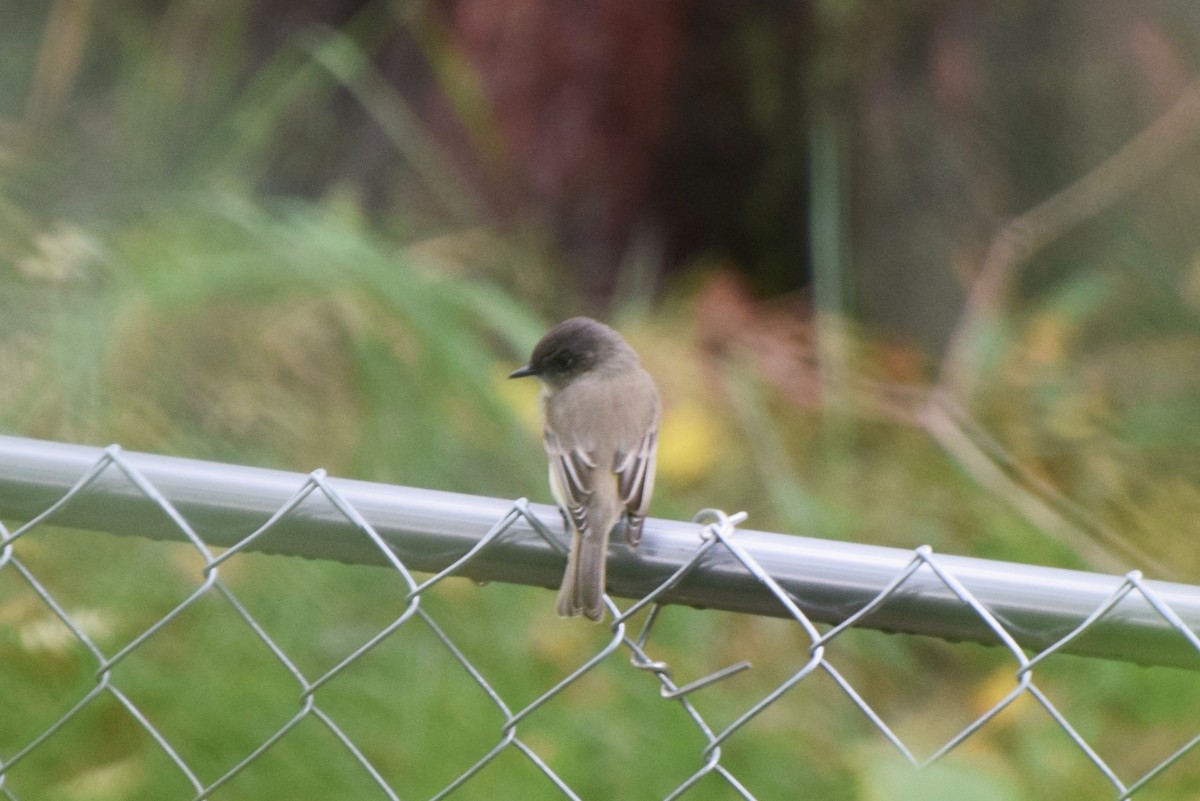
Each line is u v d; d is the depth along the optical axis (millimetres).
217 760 7664
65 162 12828
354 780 7645
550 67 12914
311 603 8570
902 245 13359
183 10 13750
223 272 10328
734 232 13898
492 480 9867
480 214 13203
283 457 9688
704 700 8539
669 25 12984
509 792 7605
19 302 10047
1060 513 10789
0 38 14641
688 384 11648
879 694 9172
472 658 8438
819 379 12328
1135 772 8305
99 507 4348
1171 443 11469
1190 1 12852
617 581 4234
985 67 13117
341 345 10414
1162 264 12852
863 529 10539
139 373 9977
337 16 13977
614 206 13289
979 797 5816
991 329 12336
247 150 12750
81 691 7918
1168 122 12766
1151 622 3816
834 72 13273
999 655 9508
